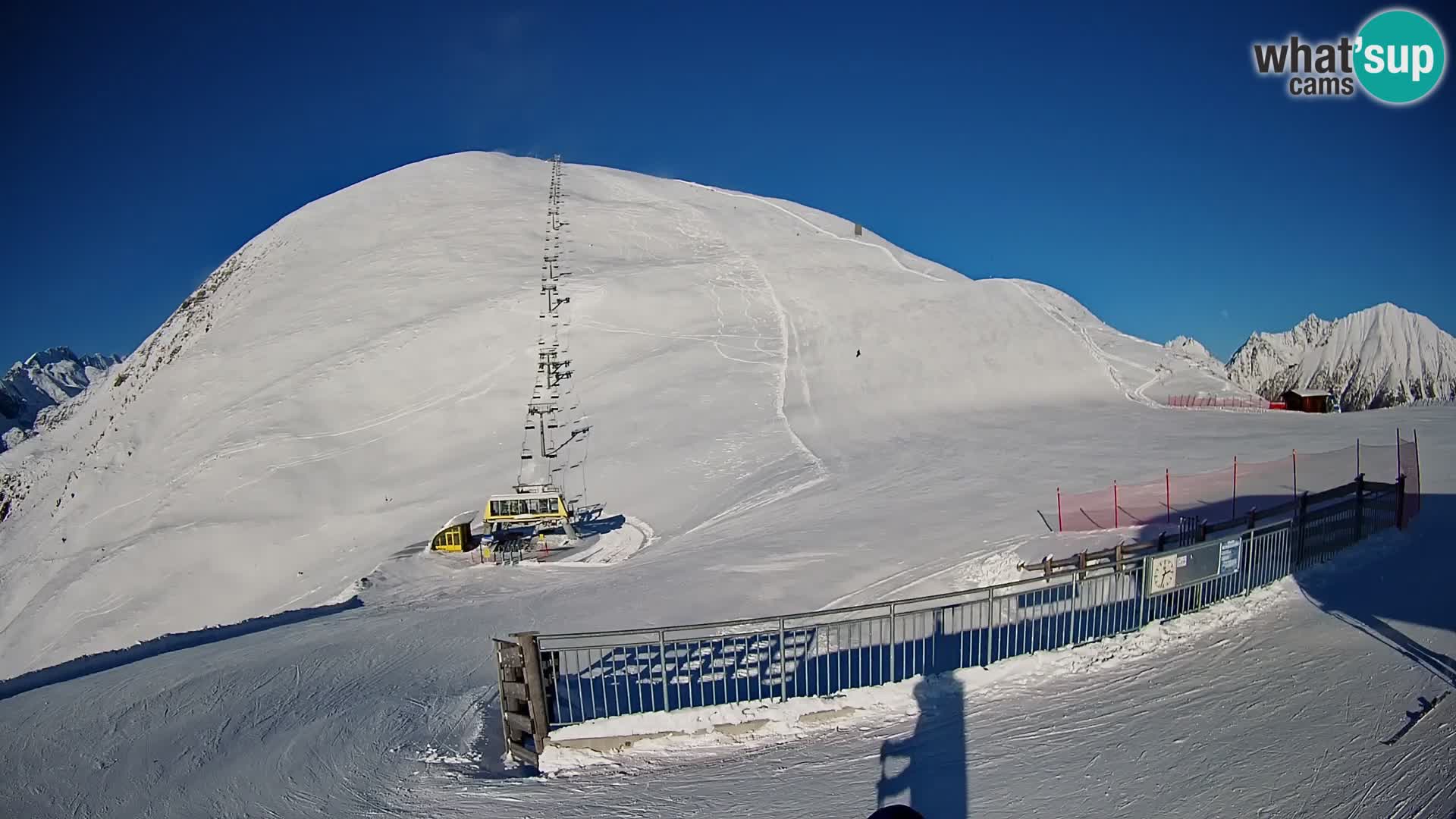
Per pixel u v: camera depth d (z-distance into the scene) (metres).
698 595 19.66
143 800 9.45
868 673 12.42
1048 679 10.52
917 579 18.92
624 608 19.39
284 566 35.34
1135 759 8.16
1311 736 8.09
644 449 39.84
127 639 32.91
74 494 48.72
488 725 11.33
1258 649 10.70
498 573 27.97
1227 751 8.07
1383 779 7.05
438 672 14.94
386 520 37.09
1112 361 51.28
